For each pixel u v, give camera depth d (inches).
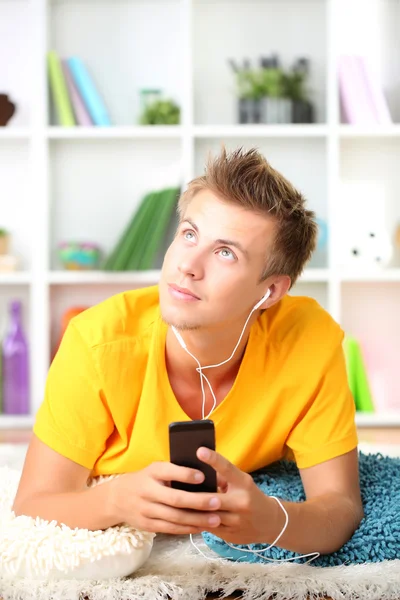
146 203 114.4
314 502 45.7
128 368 49.3
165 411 49.7
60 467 48.0
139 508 40.1
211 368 49.4
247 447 50.7
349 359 115.2
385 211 121.6
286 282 48.2
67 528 44.0
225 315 44.8
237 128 113.8
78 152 120.6
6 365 113.9
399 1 121.0
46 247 113.9
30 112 120.6
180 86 120.5
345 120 120.4
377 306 121.9
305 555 45.4
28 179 121.0
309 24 120.6
